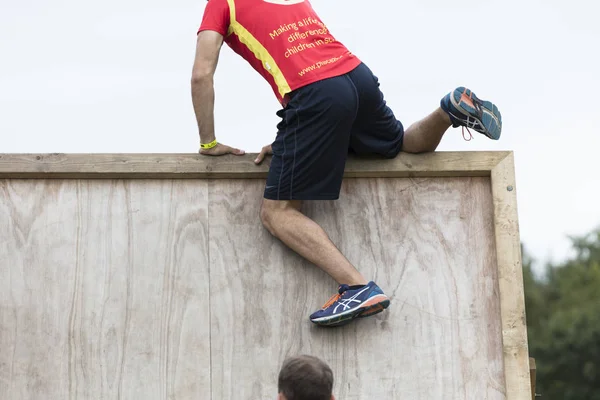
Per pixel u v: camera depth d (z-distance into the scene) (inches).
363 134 518.3
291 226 507.2
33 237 511.8
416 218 528.1
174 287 511.5
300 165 496.1
